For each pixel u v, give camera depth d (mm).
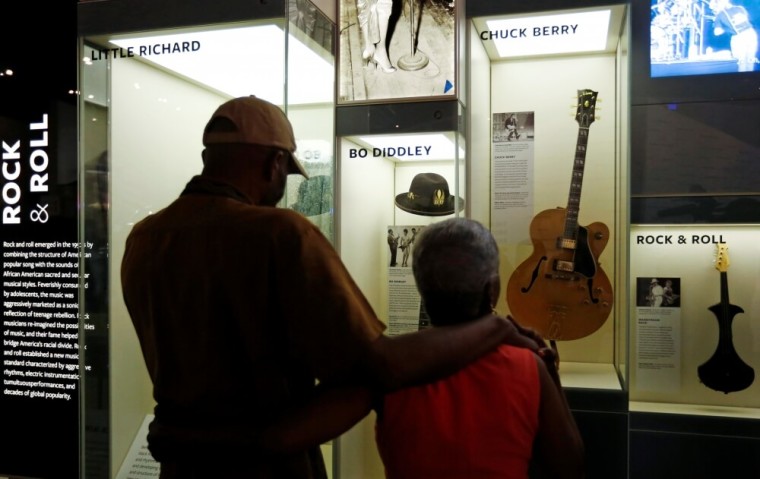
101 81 2410
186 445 1212
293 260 1162
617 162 3145
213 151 1309
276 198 1377
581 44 3102
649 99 3188
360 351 1146
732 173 3121
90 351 2465
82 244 2420
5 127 3508
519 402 1163
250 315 1182
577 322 2891
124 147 2441
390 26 2740
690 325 3309
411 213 2760
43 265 3500
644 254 3344
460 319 1234
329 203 2799
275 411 1210
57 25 3422
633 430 3197
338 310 1154
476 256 1217
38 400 3527
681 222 3182
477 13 2854
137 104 2428
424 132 2699
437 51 2691
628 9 2734
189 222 1248
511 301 2973
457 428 1146
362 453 2967
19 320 3531
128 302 1360
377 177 2797
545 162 3248
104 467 2465
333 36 2787
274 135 1309
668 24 3150
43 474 3525
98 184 2428
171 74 2387
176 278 1234
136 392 2461
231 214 1221
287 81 2197
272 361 1206
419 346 1158
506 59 3293
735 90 3105
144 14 2309
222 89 2328
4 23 3461
